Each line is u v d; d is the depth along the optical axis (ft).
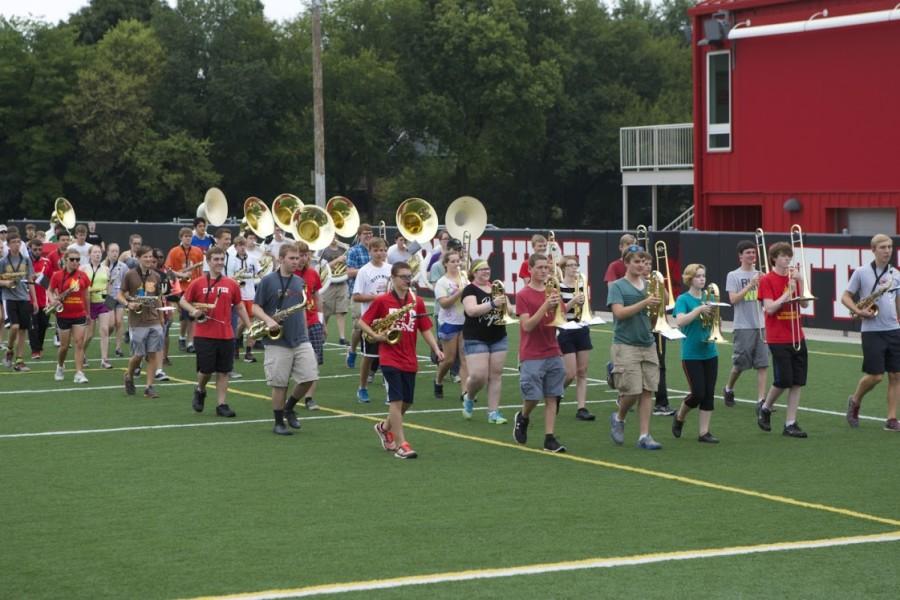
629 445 51.57
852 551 34.47
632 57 323.37
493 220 313.73
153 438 53.42
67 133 287.28
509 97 276.21
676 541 35.68
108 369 78.33
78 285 71.26
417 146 323.16
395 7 285.43
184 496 41.93
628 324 50.03
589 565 33.04
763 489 42.75
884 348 53.98
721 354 83.05
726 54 137.18
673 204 304.30
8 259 77.36
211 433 54.70
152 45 286.46
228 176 296.92
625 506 40.16
